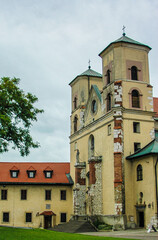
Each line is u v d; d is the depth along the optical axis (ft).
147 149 157.28
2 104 129.18
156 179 148.05
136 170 160.45
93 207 175.01
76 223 178.91
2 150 129.49
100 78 226.17
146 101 177.78
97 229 161.79
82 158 208.13
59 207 214.07
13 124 132.57
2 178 213.46
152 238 112.27
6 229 107.45
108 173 171.53
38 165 230.68
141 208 154.30
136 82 178.09
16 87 132.87
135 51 182.91
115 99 172.65
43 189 215.31
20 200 210.79
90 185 178.29
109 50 185.57
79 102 220.02
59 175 224.53
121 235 126.00
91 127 197.67
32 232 103.60
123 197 159.12
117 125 167.43
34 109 137.49
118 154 163.43
